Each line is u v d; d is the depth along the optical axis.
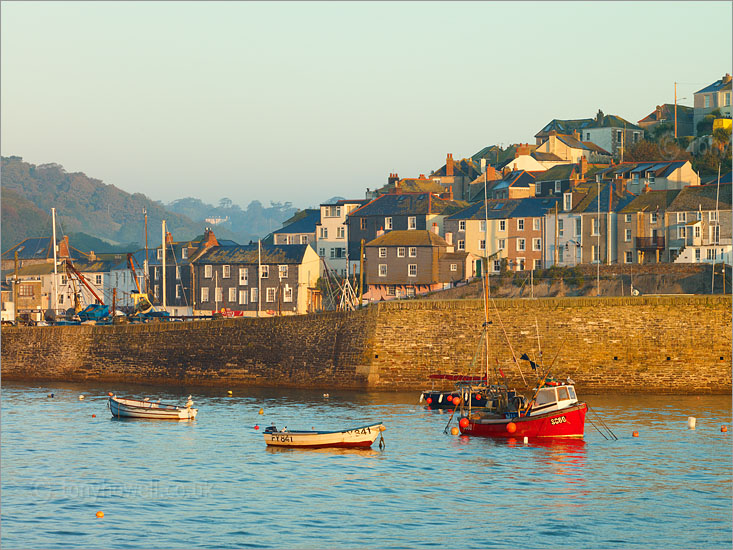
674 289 121.75
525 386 97.06
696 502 58.81
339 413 86.75
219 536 52.72
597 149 191.88
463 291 132.88
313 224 182.25
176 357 107.75
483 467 66.88
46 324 128.88
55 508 57.62
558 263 146.25
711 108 192.38
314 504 58.50
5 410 90.50
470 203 171.38
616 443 73.56
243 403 93.00
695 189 139.12
